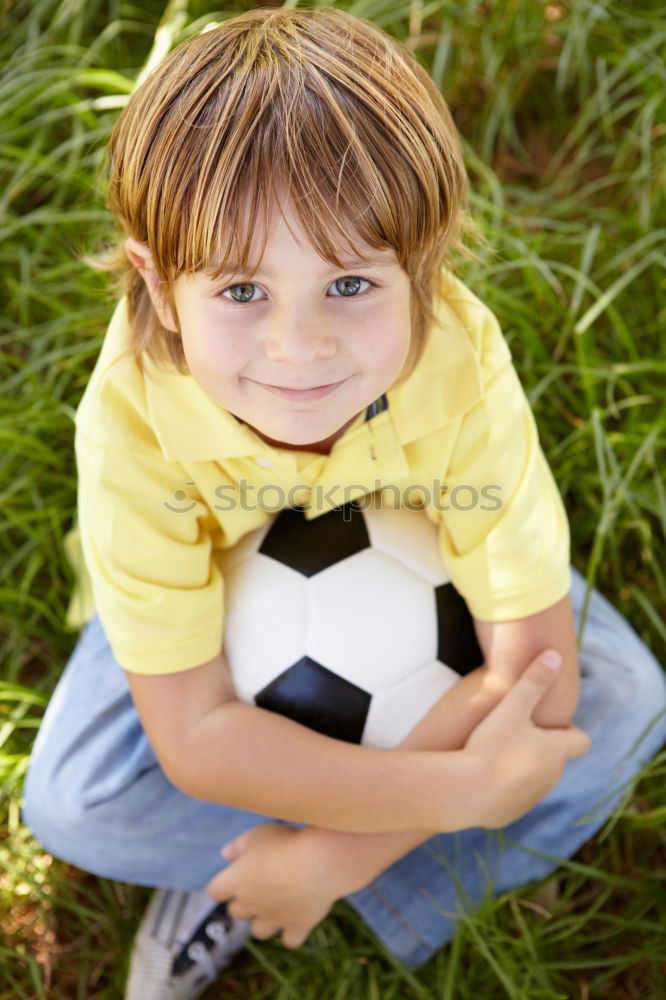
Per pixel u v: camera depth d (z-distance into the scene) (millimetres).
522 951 1494
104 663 1539
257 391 1074
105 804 1428
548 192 2139
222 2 2264
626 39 2250
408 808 1314
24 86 2170
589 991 1539
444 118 1108
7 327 2078
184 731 1322
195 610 1295
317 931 1538
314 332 988
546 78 2320
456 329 1246
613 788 1518
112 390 1219
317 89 949
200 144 954
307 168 929
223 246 962
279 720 1330
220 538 1404
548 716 1397
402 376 1197
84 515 1271
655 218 2068
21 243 2135
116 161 1076
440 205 1050
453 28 2230
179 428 1205
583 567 1852
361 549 1369
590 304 2031
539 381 1920
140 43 2342
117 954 1562
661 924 1553
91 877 1651
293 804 1316
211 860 1495
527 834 1521
